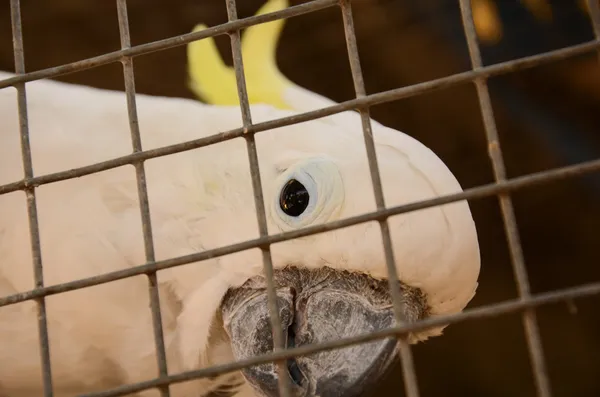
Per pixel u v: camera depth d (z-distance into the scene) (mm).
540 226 875
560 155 833
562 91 811
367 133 267
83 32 809
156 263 274
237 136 275
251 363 264
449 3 782
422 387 863
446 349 875
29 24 792
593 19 258
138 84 829
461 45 788
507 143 842
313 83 838
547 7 754
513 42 772
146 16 804
